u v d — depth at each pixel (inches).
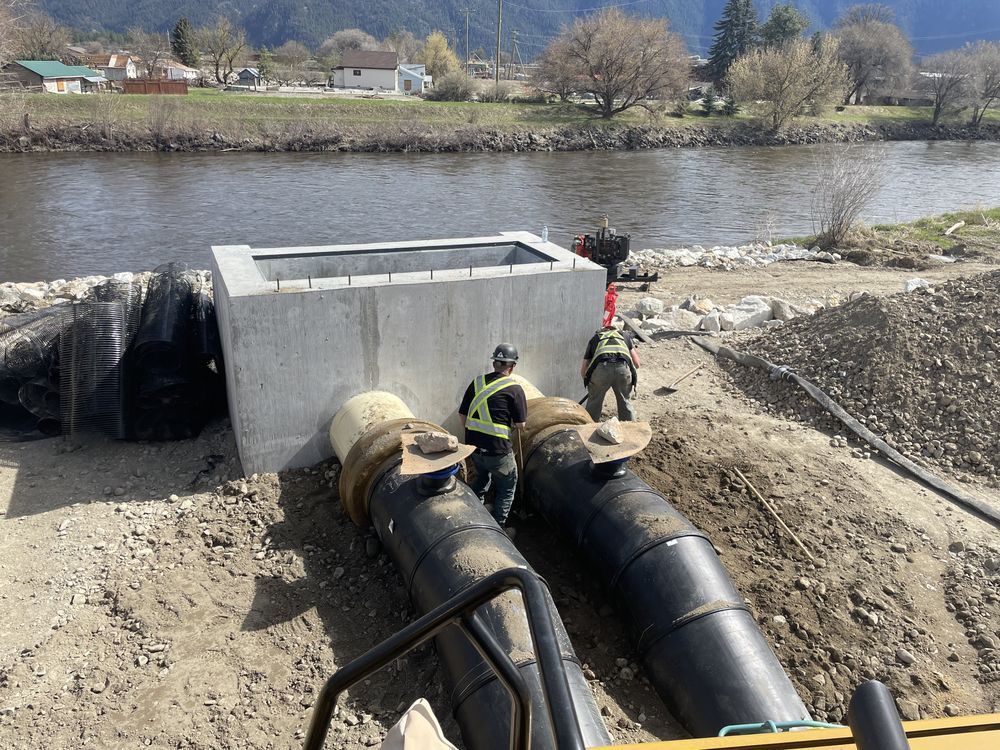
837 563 239.9
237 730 175.2
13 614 208.1
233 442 299.9
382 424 247.1
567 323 315.3
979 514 271.3
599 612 219.1
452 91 2591.0
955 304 374.3
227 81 3587.6
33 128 1678.2
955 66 2866.6
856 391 342.0
